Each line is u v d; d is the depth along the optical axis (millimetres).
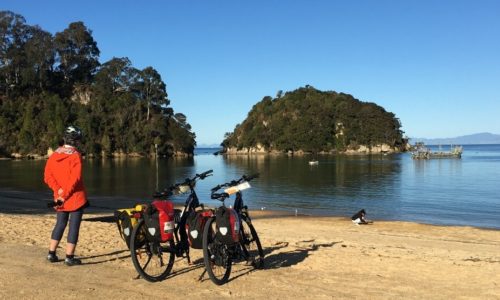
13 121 120500
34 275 5477
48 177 5992
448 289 5320
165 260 6434
